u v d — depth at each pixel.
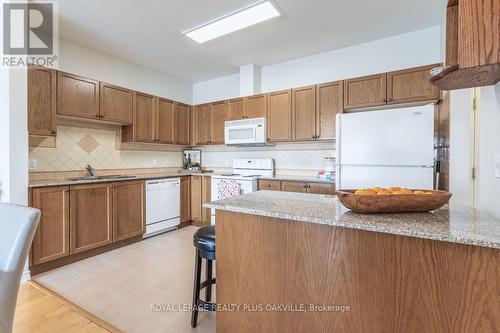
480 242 0.79
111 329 1.55
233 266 1.36
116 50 3.38
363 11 2.55
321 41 3.19
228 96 4.46
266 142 3.71
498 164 1.03
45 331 1.50
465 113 2.17
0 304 0.88
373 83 2.97
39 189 2.31
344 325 1.08
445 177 2.41
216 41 3.15
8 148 2.14
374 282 1.01
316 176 3.52
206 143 4.29
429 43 2.89
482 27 0.83
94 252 2.78
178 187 3.82
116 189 2.96
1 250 0.97
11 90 2.15
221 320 1.40
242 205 1.33
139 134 3.55
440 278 0.90
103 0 2.31
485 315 0.84
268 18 2.64
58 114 2.70
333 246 1.09
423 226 0.94
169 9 2.46
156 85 4.19
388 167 2.34
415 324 0.94
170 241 3.27
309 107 3.38
